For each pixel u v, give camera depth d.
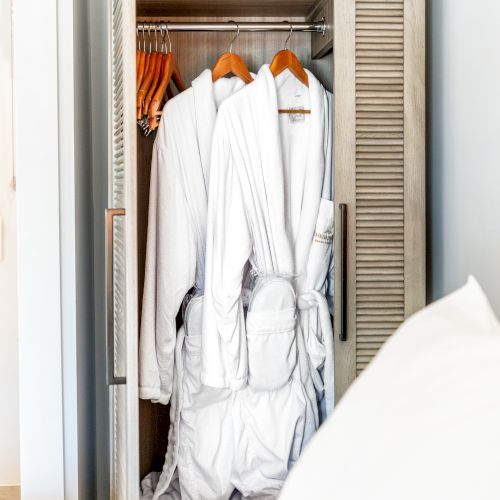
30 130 2.29
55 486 2.35
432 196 1.98
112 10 2.53
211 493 2.06
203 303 2.04
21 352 2.32
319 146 2.09
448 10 1.83
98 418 2.94
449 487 0.44
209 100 2.06
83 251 2.56
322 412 2.21
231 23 2.12
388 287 1.90
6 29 3.39
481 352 0.52
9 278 3.49
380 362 0.58
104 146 2.90
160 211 2.05
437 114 1.92
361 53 1.85
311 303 2.09
